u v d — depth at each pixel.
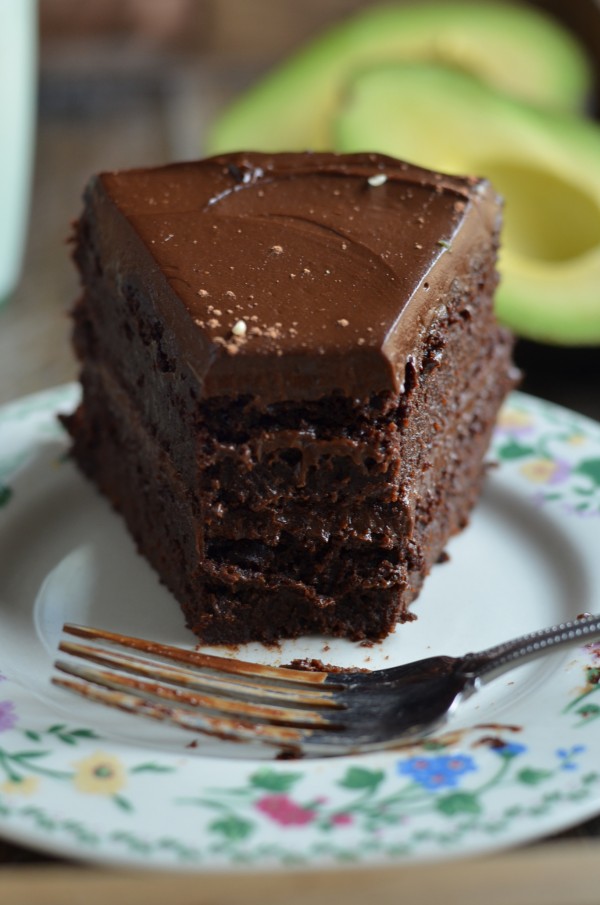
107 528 0.44
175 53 0.85
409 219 0.41
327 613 0.40
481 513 0.44
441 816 0.32
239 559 0.39
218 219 0.41
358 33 0.61
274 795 0.33
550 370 0.53
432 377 0.40
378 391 0.37
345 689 0.36
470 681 0.35
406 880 0.31
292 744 0.35
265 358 0.37
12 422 0.47
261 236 0.40
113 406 0.44
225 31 0.86
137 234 0.40
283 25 0.86
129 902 0.31
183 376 0.38
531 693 0.36
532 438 0.46
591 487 0.44
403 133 0.53
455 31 0.62
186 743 0.35
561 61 0.62
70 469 0.46
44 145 0.71
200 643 0.40
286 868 0.31
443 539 0.42
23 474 0.45
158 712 0.36
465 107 0.53
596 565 0.41
